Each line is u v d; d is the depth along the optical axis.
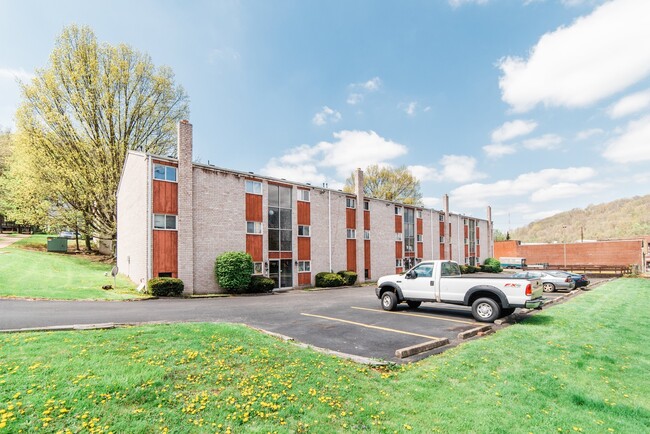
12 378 4.72
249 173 22.09
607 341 8.34
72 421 3.89
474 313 10.97
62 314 10.16
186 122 19.05
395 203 35.16
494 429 4.13
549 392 5.27
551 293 20.91
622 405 4.87
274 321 10.64
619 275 36.59
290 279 24.28
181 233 18.38
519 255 54.34
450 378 5.78
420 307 14.02
